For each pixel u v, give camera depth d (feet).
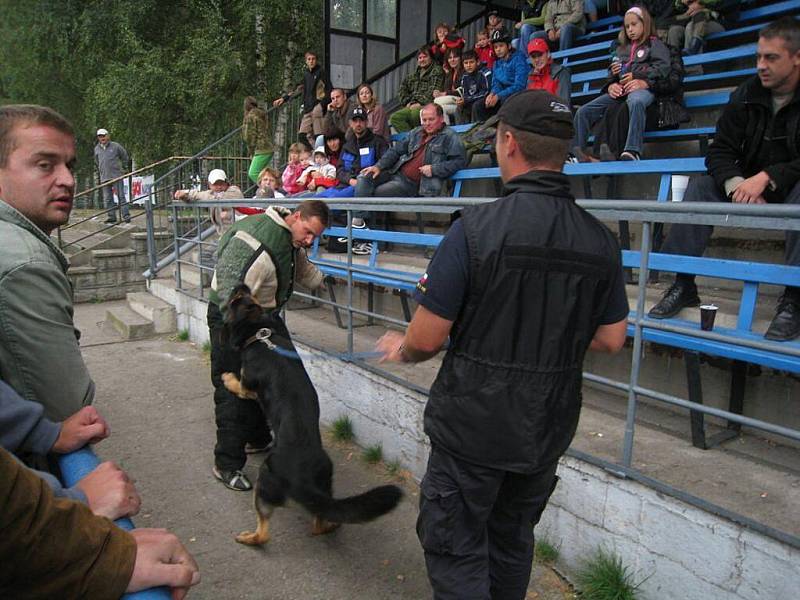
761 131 9.92
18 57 62.95
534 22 25.59
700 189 10.82
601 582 8.04
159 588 2.99
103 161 38.47
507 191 5.75
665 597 7.58
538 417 5.52
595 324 5.72
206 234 28.43
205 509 11.11
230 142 35.22
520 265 5.32
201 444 13.84
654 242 14.05
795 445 8.95
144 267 31.01
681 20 19.45
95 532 2.87
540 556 9.11
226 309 10.43
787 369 7.72
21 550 2.57
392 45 31.04
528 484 6.05
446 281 5.44
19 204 4.83
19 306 4.13
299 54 48.80
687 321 10.14
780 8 18.72
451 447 5.76
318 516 8.48
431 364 13.00
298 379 9.66
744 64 18.78
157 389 17.43
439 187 18.98
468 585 5.90
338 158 25.29
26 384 4.26
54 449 4.06
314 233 10.89
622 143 15.83
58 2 53.62
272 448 9.19
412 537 10.22
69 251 32.78
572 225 5.51
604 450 8.75
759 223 6.81
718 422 9.87
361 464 12.50
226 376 10.82
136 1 49.49
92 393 4.63
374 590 8.90
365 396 12.89
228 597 8.71
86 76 56.03
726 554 6.91
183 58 46.85
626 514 7.96
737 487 7.58
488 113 23.17
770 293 11.87
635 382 7.93
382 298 17.54
